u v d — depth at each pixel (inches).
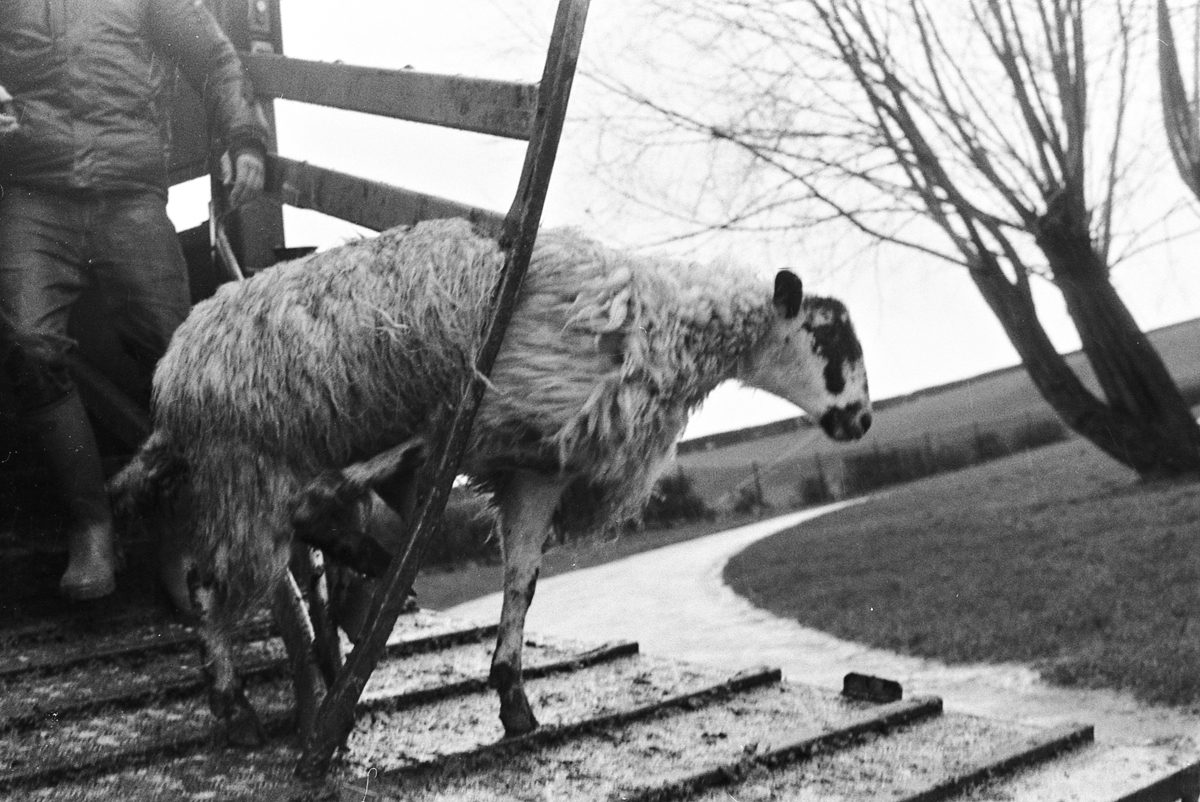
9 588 156.5
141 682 140.6
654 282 135.3
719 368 140.7
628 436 130.6
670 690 146.6
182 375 130.1
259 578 127.6
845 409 147.7
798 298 142.2
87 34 152.3
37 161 151.1
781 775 122.6
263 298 131.0
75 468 152.7
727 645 472.7
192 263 195.5
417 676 148.0
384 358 127.0
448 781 118.4
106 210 155.8
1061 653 384.2
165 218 161.2
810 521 924.0
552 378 127.3
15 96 150.6
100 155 153.4
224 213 184.9
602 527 141.5
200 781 116.3
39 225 151.9
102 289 159.8
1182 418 707.4
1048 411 1402.6
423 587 705.0
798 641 464.1
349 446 128.3
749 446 1376.7
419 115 150.6
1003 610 450.6
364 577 132.5
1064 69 628.7
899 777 121.2
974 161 642.8
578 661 157.6
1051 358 716.0
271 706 137.5
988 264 677.9
